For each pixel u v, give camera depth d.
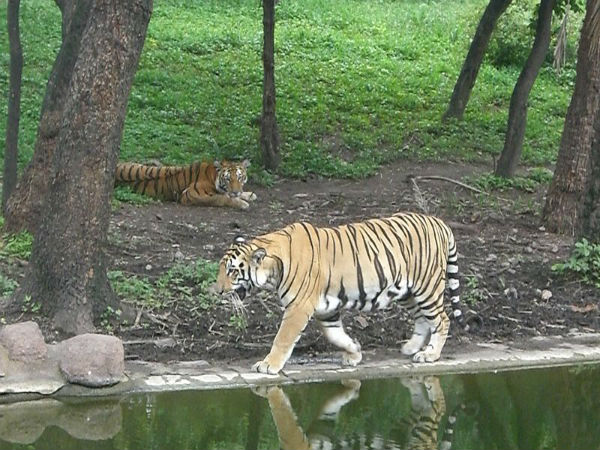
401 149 24.31
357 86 29.62
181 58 30.41
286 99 27.75
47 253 11.16
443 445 8.69
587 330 12.78
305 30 35.78
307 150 23.14
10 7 15.34
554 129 27.81
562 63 21.33
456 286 11.57
